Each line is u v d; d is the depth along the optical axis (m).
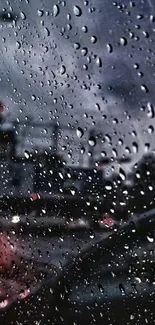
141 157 0.19
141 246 0.19
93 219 0.21
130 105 0.20
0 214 0.27
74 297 0.21
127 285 0.19
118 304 0.19
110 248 0.20
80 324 0.21
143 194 0.19
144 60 0.20
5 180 0.27
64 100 0.24
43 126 0.25
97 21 0.22
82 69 0.23
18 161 0.26
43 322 0.23
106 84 0.21
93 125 0.22
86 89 0.22
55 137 0.24
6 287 0.26
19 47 0.27
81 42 0.23
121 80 0.21
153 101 0.20
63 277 0.22
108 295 0.20
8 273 0.26
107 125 0.21
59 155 0.23
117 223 0.20
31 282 0.24
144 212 0.19
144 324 0.18
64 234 0.22
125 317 0.19
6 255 0.26
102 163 0.21
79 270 0.21
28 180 0.25
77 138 0.23
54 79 0.24
